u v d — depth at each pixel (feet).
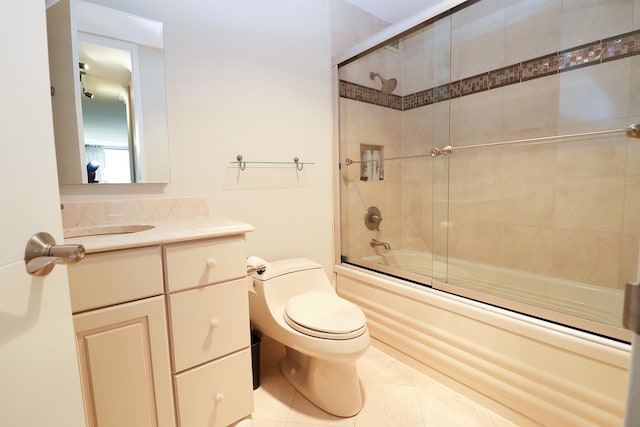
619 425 3.05
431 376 4.78
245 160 5.27
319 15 6.10
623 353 3.01
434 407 4.18
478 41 6.15
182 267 3.17
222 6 4.92
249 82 5.25
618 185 4.79
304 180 6.07
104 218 4.05
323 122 6.29
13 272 1.32
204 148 4.84
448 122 6.49
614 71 4.72
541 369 3.58
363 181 6.91
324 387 4.13
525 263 5.80
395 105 7.31
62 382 1.61
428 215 6.93
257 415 4.07
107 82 4.07
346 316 4.07
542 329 3.54
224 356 3.53
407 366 5.12
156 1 4.36
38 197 1.50
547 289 5.03
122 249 2.82
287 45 5.68
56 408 1.56
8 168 1.32
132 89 4.23
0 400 1.23
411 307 5.02
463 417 3.99
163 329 3.09
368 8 6.80
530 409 3.71
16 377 1.32
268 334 4.58
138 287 2.92
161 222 4.03
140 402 3.01
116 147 4.15
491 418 3.97
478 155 6.27
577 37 5.01
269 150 5.55
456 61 6.49
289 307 4.30
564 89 5.22
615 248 4.87
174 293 3.15
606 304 4.25
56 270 1.60
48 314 1.53
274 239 5.73
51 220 1.59
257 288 4.57
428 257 6.72
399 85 7.23
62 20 3.77
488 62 6.06
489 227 6.20
